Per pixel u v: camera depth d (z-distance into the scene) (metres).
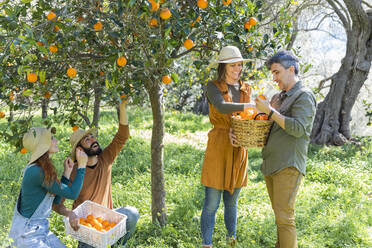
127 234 3.10
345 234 3.61
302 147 2.80
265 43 2.93
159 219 3.78
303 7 7.14
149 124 10.46
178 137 9.31
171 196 4.61
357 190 5.16
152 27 2.23
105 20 2.32
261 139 2.84
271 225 3.75
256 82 4.36
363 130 13.23
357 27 8.76
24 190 2.44
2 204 3.92
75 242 3.25
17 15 1.90
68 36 2.24
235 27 2.61
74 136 2.95
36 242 2.42
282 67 2.82
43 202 2.50
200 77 3.87
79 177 2.60
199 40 3.02
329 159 7.34
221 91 3.02
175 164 6.28
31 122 2.60
